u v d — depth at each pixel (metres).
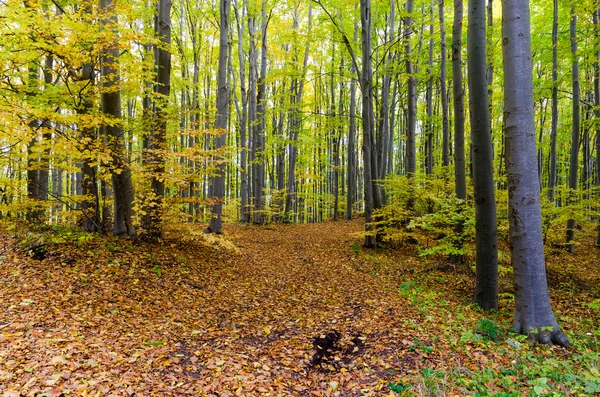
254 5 17.62
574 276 8.28
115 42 6.32
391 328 5.09
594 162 23.84
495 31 13.56
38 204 8.62
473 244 9.52
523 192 4.46
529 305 4.48
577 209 8.65
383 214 10.93
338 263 9.93
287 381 3.95
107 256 6.93
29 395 2.98
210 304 6.30
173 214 8.42
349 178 21.02
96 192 7.79
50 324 4.43
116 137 7.30
